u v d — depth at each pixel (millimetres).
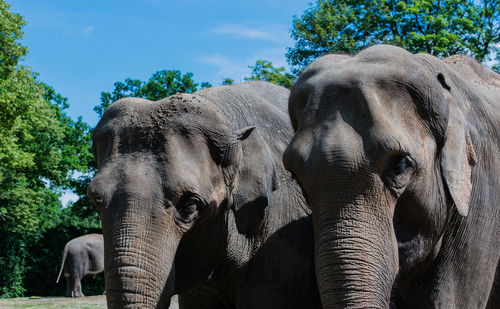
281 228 5527
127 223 4254
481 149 5246
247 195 5023
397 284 5281
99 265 28250
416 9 24453
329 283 4035
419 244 4797
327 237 4105
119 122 4746
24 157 30578
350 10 24875
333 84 4434
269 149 5637
